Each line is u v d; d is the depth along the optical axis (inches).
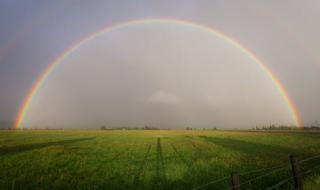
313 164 730.8
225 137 2819.9
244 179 566.9
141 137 3016.7
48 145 1739.7
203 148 1451.8
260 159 915.4
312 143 1670.8
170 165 816.3
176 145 1717.5
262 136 2832.2
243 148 1408.7
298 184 369.4
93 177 649.6
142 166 810.2
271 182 530.9
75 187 557.9
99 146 1651.1
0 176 678.5
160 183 569.3
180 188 525.0
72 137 2928.2
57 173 713.6
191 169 726.5
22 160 978.1
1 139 2410.2
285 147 1413.6
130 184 569.9
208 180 584.1
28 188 559.2
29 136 3029.0
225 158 964.6
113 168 780.6
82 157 1064.2
